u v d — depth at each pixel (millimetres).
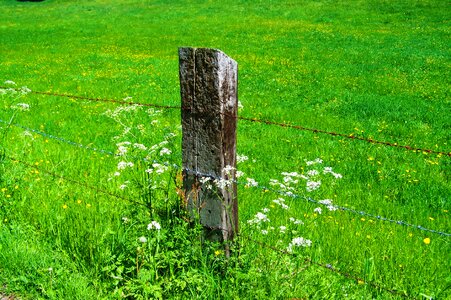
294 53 24469
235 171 3600
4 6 51312
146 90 15398
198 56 3287
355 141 9727
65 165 7000
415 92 15609
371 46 25828
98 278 3777
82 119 11023
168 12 42625
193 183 3578
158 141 8602
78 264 4027
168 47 27375
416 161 8477
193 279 3383
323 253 4531
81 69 20234
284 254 3588
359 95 15070
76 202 5309
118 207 5043
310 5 42000
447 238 5188
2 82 17031
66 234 4453
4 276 3996
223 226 3547
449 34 28234
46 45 29312
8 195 5074
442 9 36125
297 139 9789
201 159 3496
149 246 3574
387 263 4434
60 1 52469
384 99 14430
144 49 26797
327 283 3705
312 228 4965
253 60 22531
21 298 3777
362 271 4277
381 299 3807
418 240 5062
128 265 3785
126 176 6242
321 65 21000
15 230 4469
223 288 3398
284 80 17812
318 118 11969
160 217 3896
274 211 5473
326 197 6266
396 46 25469
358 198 6465
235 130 3529
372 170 7902
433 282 4137
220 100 3299
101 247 4109
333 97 14828
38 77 18344
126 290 3592
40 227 4746
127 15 42344
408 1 40156
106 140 9062
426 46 25125
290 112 12672
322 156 8570
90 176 6469
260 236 4305
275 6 42469
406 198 6676
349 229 5211
